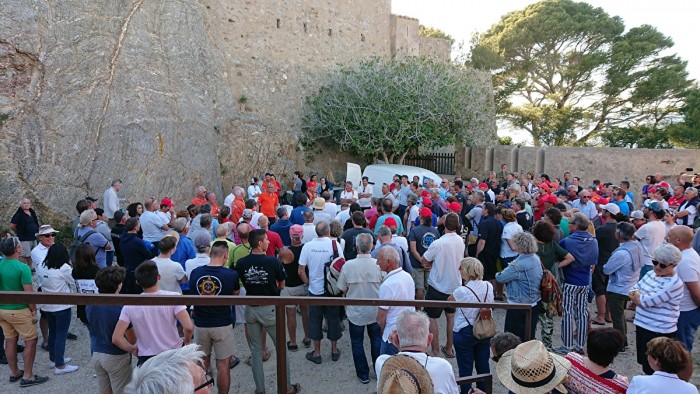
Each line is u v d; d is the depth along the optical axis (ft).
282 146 60.18
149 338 13.38
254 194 43.98
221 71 54.70
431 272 20.98
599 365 11.13
